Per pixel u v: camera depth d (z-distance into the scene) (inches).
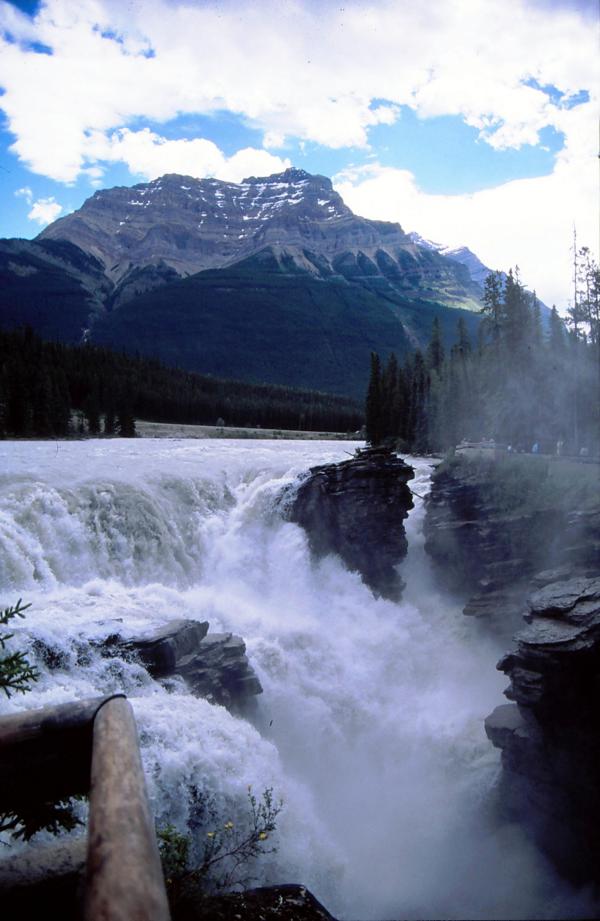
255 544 1582.2
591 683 988.6
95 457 2011.6
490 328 3636.8
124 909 83.5
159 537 1423.5
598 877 984.3
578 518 1395.2
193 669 919.0
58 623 911.7
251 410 6122.1
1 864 169.5
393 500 1636.3
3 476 1385.3
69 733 153.2
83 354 5383.9
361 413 7052.2
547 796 994.7
